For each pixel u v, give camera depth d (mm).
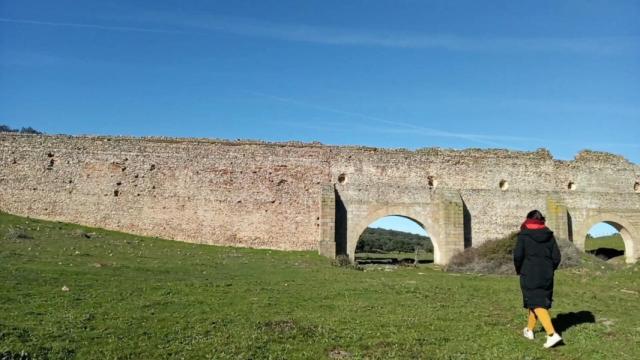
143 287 14703
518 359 8875
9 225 28156
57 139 32844
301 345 9492
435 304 13758
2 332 9305
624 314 12508
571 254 28312
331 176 34188
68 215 32062
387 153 34906
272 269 22500
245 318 11383
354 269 25203
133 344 9242
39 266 17391
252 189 33594
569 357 9008
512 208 35250
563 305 13672
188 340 9586
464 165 35469
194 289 14867
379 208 33906
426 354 9125
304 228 33500
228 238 32938
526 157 36188
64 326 10109
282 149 34219
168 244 30453
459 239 32844
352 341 9789
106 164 32844
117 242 28188
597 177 36625
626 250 36844
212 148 33750
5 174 32062
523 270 10008
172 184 33094
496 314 12578
